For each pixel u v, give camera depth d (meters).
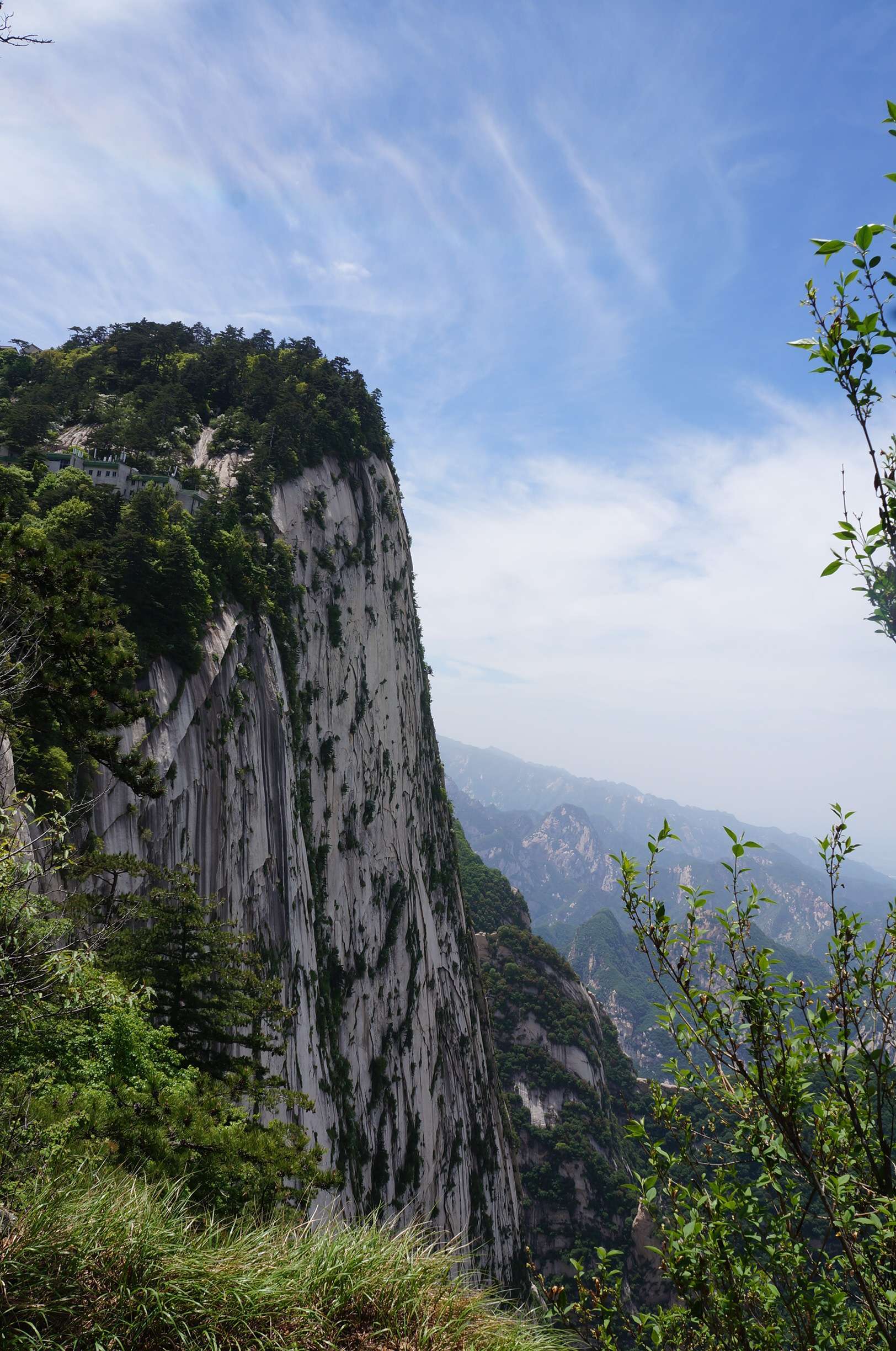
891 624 5.97
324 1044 69.12
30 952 8.16
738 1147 7.05
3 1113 8.41
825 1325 6.29
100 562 48.84
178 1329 6.41
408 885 99.88
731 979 7.00
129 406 91.88
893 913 6.87
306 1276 7.52
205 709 55.16
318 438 100.19
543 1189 127.06
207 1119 15.81
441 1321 7.70
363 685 96.44
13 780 14.77
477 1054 113.25
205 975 23.69
